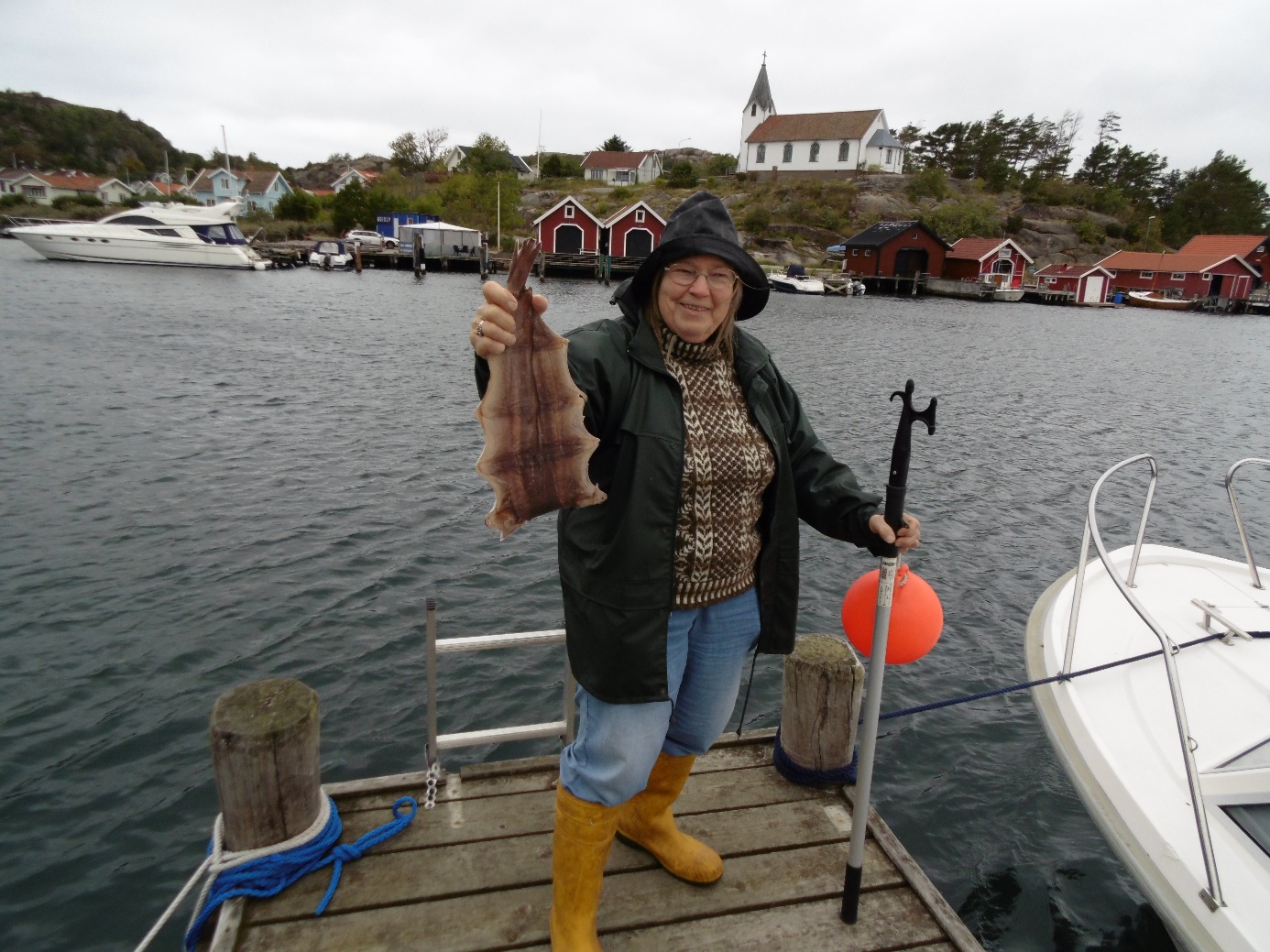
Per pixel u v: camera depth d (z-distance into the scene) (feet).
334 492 34.55
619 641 6.95
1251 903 10.02
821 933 8.91
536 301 5.98
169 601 24.57
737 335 7.77
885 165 274.57
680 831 10.20
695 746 8.46
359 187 249.34
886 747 19.58
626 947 8.60
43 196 348.18
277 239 239.50
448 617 24.56
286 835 9.21
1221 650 14.71
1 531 28.81
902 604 8.34
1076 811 17.43
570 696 11.30
